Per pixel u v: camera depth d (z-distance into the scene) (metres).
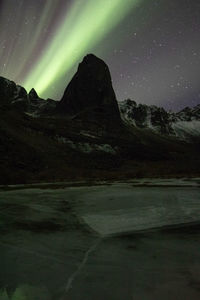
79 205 16.78
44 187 31.22
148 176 53.78
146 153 125.75
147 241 8.97
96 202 17.86
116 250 8.02
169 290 5.52
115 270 6.54
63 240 9.12
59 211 14.78
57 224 11.56
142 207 15.46
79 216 13.27
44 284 5.84
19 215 13.66
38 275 6.29
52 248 8.26
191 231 10.22
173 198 19.05
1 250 8.05
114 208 15.35
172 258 7.31
